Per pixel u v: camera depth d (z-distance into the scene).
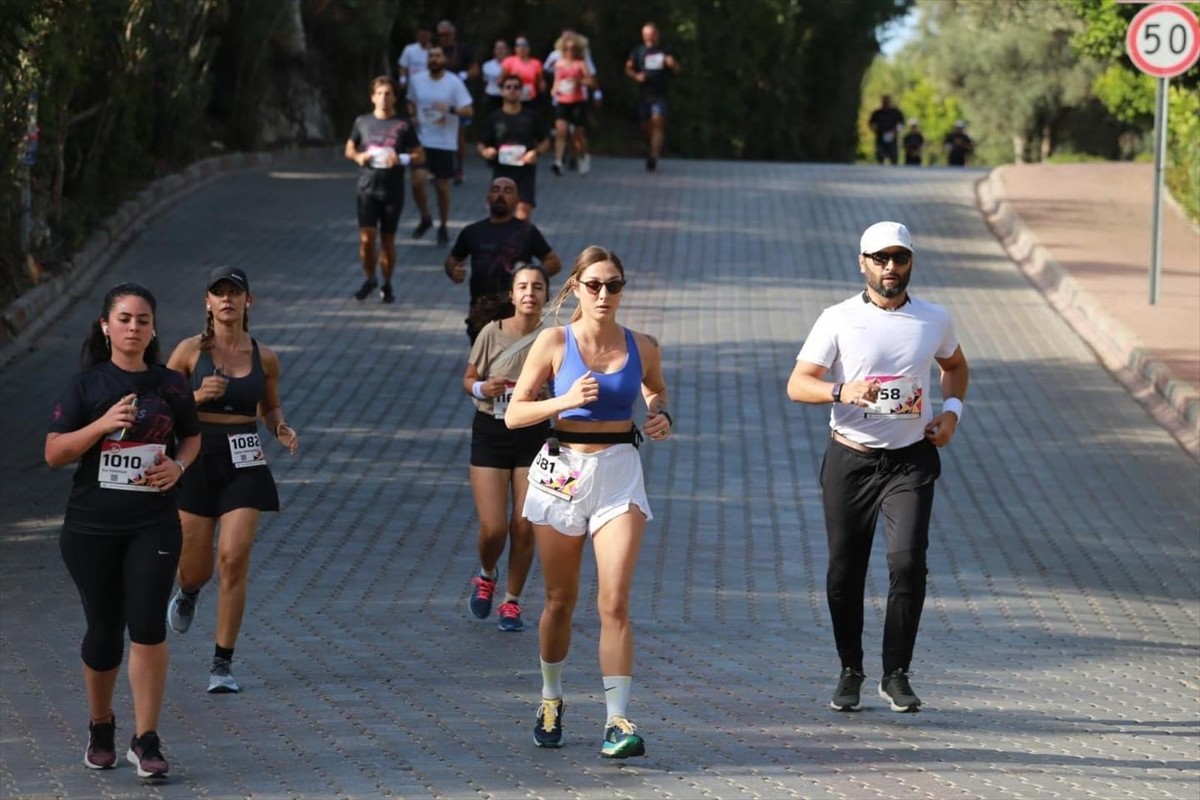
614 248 58.94
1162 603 27.88
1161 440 38.22
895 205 69.19
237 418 22.66
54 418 18.95
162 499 19.05
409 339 46.41
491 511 25.73
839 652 21.77
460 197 69.31
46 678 22.83
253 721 20.97
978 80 129.38
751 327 48.56
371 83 91.75
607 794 18.06
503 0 104.38
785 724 20.97
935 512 33.09
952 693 22.70
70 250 52.94
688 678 23.16
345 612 26.61
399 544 30.52
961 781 18.69
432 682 22.94
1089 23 69.25
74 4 41.62
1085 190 72.69
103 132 59.66
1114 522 32.50
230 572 22.11
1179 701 22.58
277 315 48.50
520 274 25.70
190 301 49.72
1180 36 48.88
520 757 19.47
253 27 80.25
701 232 62.19
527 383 19.64
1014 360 45.41
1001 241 62.88
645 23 117.25
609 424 19.48
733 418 39.88
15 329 44.22
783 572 29.36
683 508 33.19
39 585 27.67
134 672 18.67
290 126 84.75
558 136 75.38
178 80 70.94
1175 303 49.66
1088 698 22.64
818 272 56.12
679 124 121.56
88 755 19.05
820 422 39.75
